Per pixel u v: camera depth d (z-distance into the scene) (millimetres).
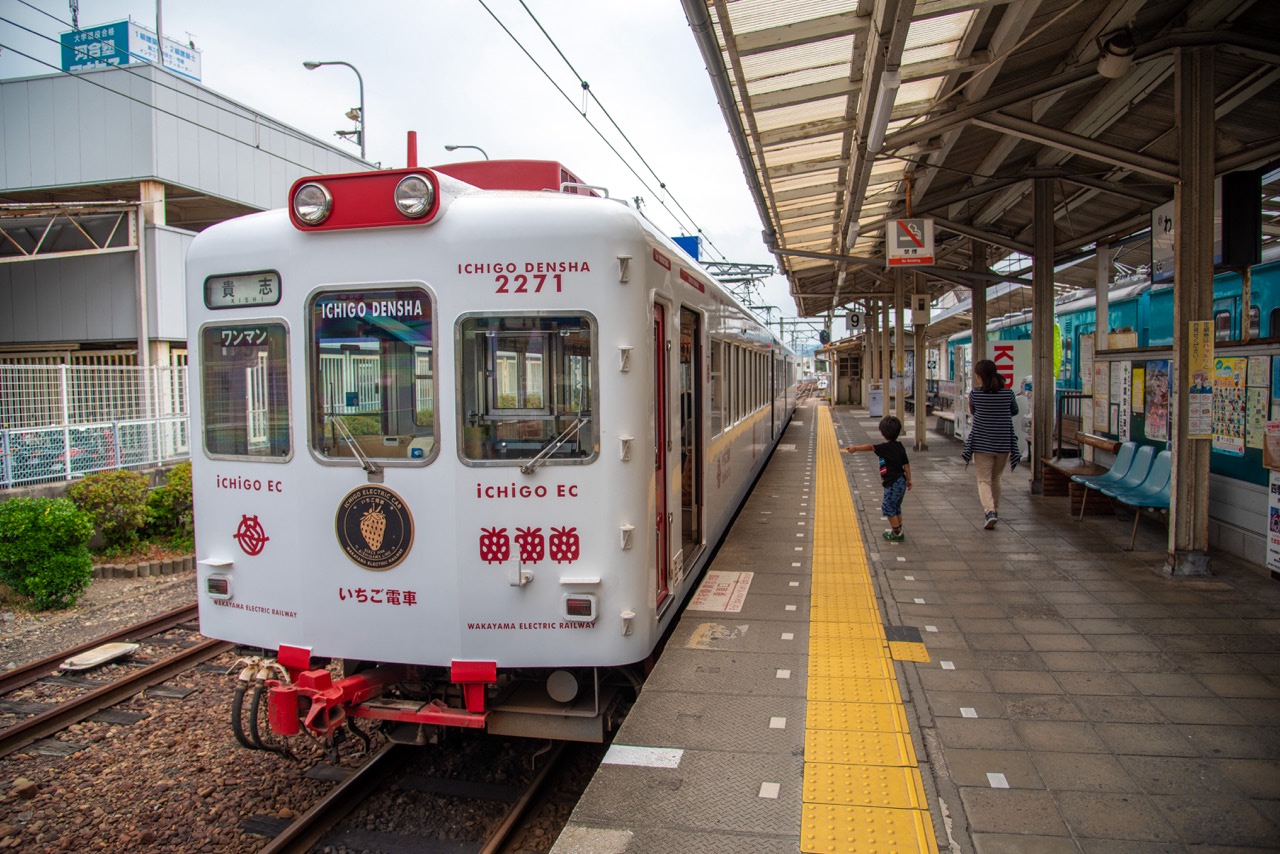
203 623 4500
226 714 5660
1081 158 9992
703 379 6328
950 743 3994
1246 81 7176
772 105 6781
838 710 4305
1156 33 6832
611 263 3912
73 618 8203
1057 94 7629
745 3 5246
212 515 4414
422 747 5012
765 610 6090
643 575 4031
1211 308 6594
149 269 16422
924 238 9703
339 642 4152
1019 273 14250
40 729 5391
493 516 3947
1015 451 9039
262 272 4184
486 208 3951
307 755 4984
